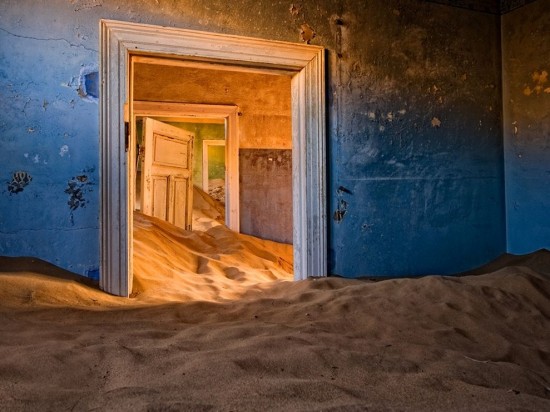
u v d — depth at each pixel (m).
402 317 2.47
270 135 5.67
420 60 3.98
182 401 1.16
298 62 3.51
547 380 1.71
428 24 4.02
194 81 5.38
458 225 4.11
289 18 3.52
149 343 1.80
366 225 3.75
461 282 3.06
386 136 3.84
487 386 1.56
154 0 3.11
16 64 2.79
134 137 4.42
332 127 3.66
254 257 4.91
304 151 3.56
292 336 1.95
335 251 3.65
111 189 2.92
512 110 4.29
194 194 10.90
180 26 3.18
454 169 4.11
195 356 1.61
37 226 2.80
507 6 4.30
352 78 3.73
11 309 2.13
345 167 3.69
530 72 4.11
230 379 1.38
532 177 4.11
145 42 3.05
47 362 1.44
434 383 1.48
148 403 1.13
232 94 5.53
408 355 1.85
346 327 2.30
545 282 3.02
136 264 3.50
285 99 5.73
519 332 2.36
